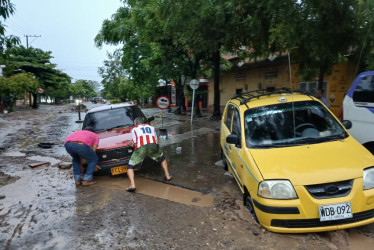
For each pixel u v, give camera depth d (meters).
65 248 3.47
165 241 3.55
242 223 3.92
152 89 26.06
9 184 6.10
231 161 5.23
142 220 4.15
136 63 19.48
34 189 5.74
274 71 15.95
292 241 3.41
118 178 6.27
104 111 7.68
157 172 6.51
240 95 6.07
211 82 24.28
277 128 4.36
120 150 6.02
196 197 4.95
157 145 5.59
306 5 6.10
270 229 3.43
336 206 3.16
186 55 18.42
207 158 7.63
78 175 5.91
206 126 13.95
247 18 7.67
